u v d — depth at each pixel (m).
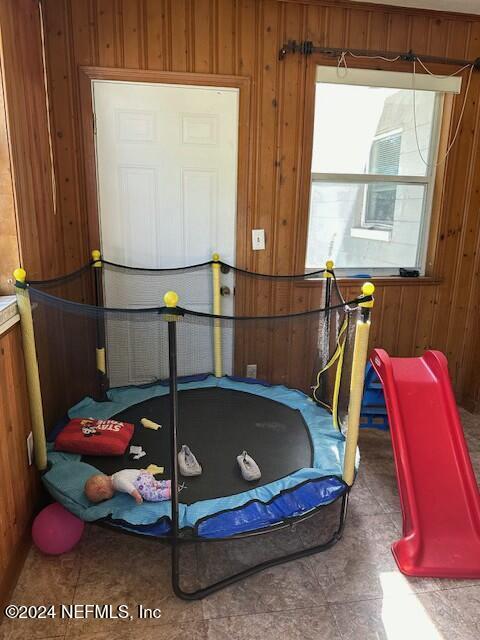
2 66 1.78
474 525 1.93
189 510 1.77
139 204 2.83
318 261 3.21
